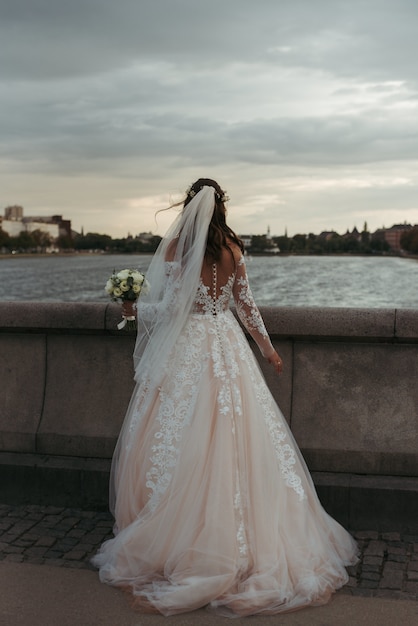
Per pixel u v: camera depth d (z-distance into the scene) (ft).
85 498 15.96
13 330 16.96
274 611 11.29
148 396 13.03
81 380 16.76
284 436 13.11
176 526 12.14
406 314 15.02
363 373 15.60
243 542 11.94
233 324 13.24
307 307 15.69
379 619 11.10
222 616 11.21
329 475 15.21
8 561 13.14
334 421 15.51
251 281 230.68
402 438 15.14
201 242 12.64
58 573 12.58
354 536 14.48
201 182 13.21
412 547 13.92
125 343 16.58
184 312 12.80
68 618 11.05
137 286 13.26
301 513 12.60
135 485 12.87
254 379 13.08
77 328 16.47
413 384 15.37
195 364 12.80
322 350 15.80
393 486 14.71
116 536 13.03
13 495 16.25
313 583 11.75
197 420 12.42
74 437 16.39
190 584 11.46
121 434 14.16
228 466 12.14
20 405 16.92
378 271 344.08
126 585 12.00
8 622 10.89
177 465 12.32
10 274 314.14
